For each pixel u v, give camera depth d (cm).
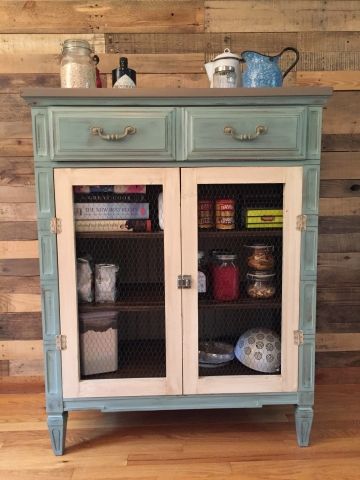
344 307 199
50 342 146
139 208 149
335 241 197
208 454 151
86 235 147
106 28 186
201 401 151
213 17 187
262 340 155
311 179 144
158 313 155
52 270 144
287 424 170
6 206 191
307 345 150
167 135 140
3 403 185
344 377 200
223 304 153
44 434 163
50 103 137
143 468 144
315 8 188
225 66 154
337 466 145
